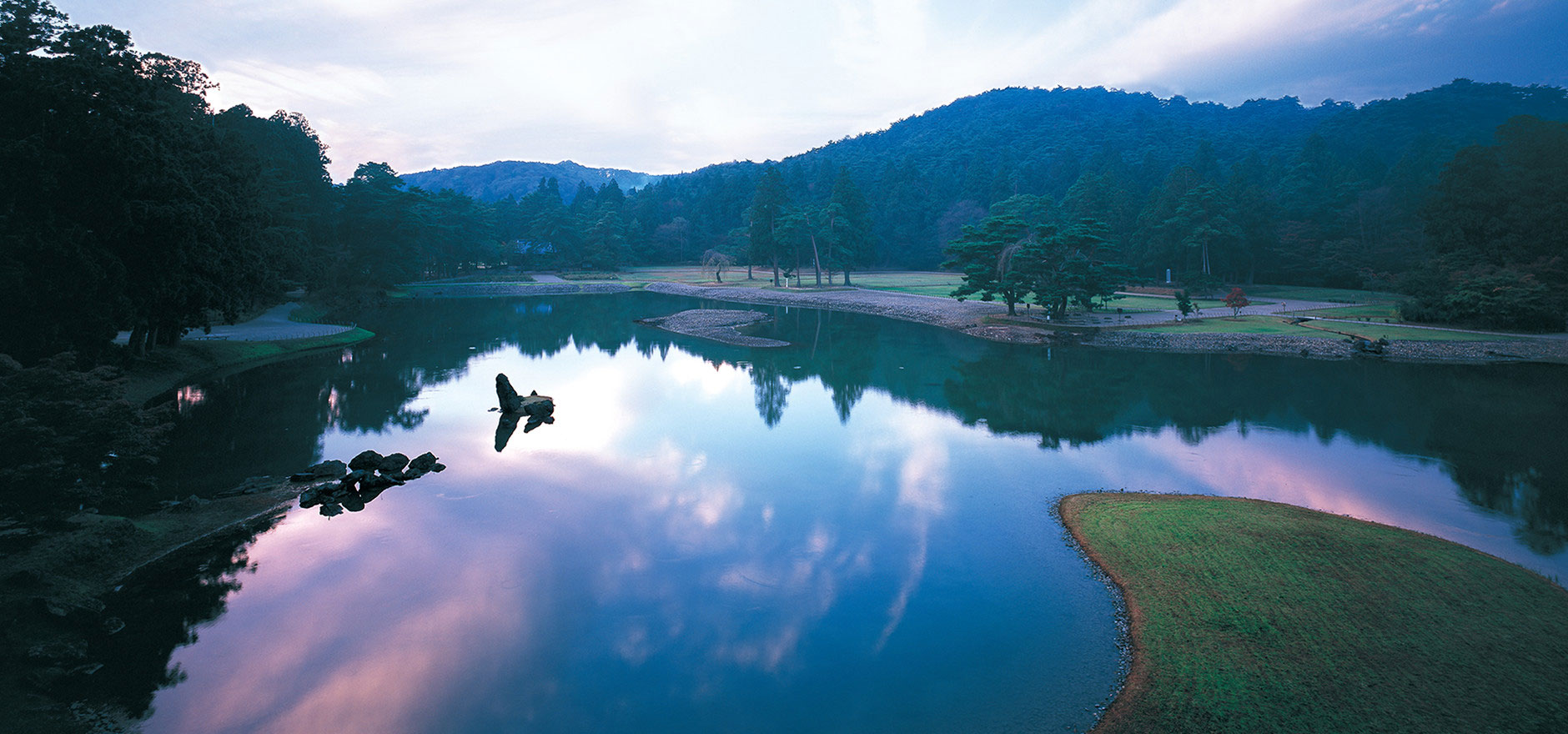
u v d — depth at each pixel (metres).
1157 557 18.84
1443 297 60.84
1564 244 60.44
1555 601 15.70
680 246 184.25
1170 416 36.09
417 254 117.81
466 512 23.62
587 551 20.73
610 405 40.19
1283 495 24.14
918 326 75.25
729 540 21.52
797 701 13.85
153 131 33.59
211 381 42.41
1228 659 14.09
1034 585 18.19
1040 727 12.81
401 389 42.56
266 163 80.88
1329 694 12.80
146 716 13.20
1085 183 122.06
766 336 68.88
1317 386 42.50
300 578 18.77
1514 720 11.91
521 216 186.75
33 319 28.25
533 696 14.06
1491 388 41.00
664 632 16.42
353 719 13.29
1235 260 106.19
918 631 16.23
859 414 37.91
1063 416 36.53
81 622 16.06
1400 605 15.64
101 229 30.62
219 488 25.03
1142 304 82.94
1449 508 22.61
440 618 16.94
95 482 21.86
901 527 22.31
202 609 17.09
